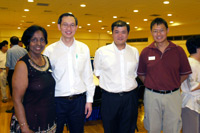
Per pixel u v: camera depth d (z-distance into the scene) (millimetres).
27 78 1456
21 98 1461
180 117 2123
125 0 6578
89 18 10445
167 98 2076
